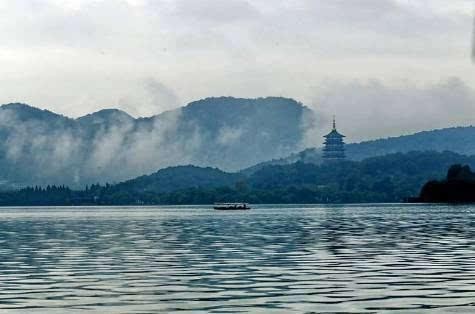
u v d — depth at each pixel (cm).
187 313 5172
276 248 10806
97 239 13800
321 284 6569
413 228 16788
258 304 5506
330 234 14525
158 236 14688
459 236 13488
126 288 6450
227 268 8044
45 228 19525
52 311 5288
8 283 6869
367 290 6172
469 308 5250
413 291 6094
